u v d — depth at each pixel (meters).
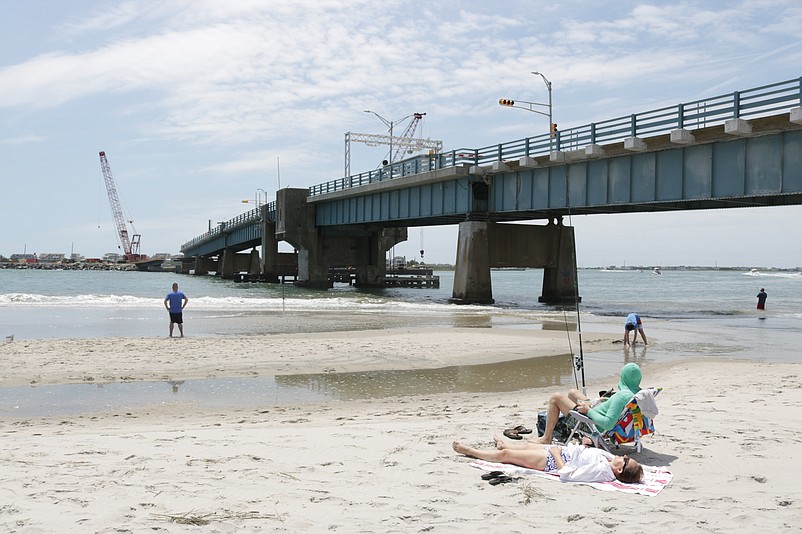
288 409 12.24
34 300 43.59
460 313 37.38
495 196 43.62
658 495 6.29
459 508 5.78
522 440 8.52
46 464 7.21
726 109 27.91
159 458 7.50
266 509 5.68
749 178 28.08
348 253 76.38
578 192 36.62
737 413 10.22
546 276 49.09
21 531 5.02
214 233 122.81
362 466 7.19
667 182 31.66
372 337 23.77
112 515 5.43
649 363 18.64
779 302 56.47
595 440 7.61
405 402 12.97
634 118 32.16
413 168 50.84
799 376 15.66
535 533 5.18
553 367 17.91
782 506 5.93
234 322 30.23
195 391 14.10
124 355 18.66
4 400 12.99
